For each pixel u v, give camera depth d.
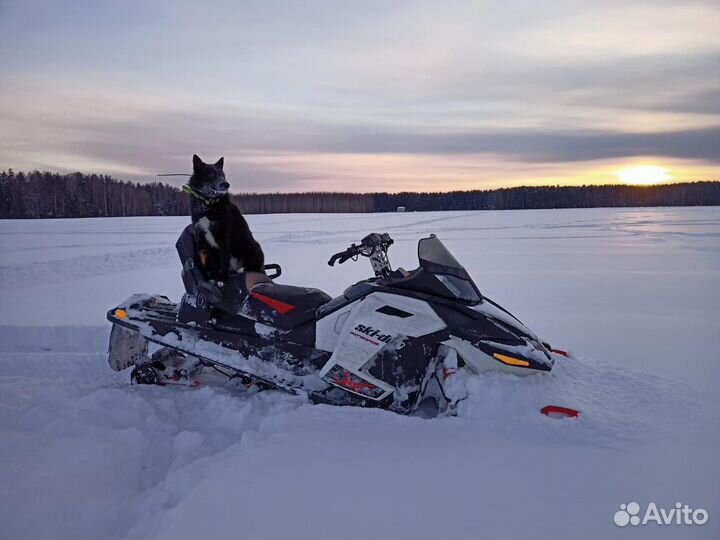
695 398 3.32
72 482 2.54
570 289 8.66
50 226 33.47
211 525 2.07
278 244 19.09
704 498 2.21
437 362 3.36
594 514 2.10
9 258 14.23
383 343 3.27
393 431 2.86
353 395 3.31
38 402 3.63
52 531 2.29
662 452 2.60
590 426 2.85
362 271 11.27
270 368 3.61
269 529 2.04
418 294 3.34
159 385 3.98
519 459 2.53
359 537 1.97
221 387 3.94
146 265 13.18
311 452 2.62
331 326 3.50
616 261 12.76
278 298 3.71
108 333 5.54
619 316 6.55
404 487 2.29
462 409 3.07
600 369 3.78
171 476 2.57
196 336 3.81
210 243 4.14
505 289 8.67
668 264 12.07
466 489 2.27
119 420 3.37
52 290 9.29
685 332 5.67
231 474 2.43
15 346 5.30
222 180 4.28
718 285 8.97
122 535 2.30
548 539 1.95
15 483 2.48
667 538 1.95
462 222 38.56
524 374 3.19
